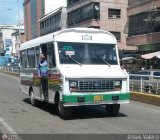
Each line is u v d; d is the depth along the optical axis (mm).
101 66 13375
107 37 13914
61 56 13188
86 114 13875
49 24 81062
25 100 19156
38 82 15555
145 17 43438
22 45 18344
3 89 26500
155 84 17781
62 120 12625
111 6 60719
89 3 59938
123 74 12977
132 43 46344
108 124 11719
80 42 13539
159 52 37562
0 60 92938
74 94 12336
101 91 12609
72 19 66812
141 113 14172
